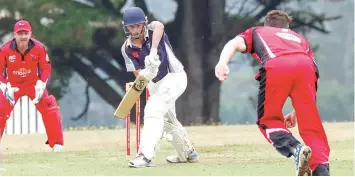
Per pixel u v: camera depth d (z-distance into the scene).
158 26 29.69
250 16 94.19
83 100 123.94
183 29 96.19
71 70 91.94
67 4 83.06
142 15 29.55
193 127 58.19
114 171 28.81
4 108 37.66
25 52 38.00
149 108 30.16
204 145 42.53
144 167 29.88
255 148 40.19
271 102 24.77
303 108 24.64
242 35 25.33
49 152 39.72
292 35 25.30
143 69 30.20
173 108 31.56
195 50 95.94
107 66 95.88
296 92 24.69
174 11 100.38
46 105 40.06
